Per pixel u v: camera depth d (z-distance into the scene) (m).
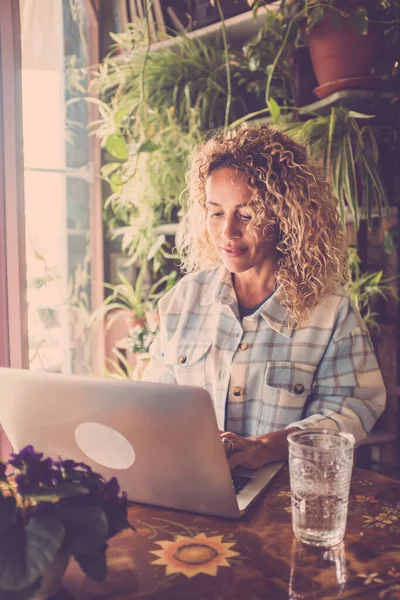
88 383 0.95
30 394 1.00
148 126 2.96
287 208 1.49
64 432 1.01
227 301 1.56
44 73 2.88
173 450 0.94
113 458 1.00
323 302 1.52
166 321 1.67
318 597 0.77
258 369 1.51
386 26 2.23
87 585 0.81
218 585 0.80
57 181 2.97
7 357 2.09
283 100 2.81
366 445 2.58
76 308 3.05
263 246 1.50
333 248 1.56
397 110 2.39
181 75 2.93
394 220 2.36
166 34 2.95
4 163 2.05
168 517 1.01
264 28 2.46
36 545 0.70
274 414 1.48
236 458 1.19
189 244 1.79
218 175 1.47
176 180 3.04
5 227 2.07
